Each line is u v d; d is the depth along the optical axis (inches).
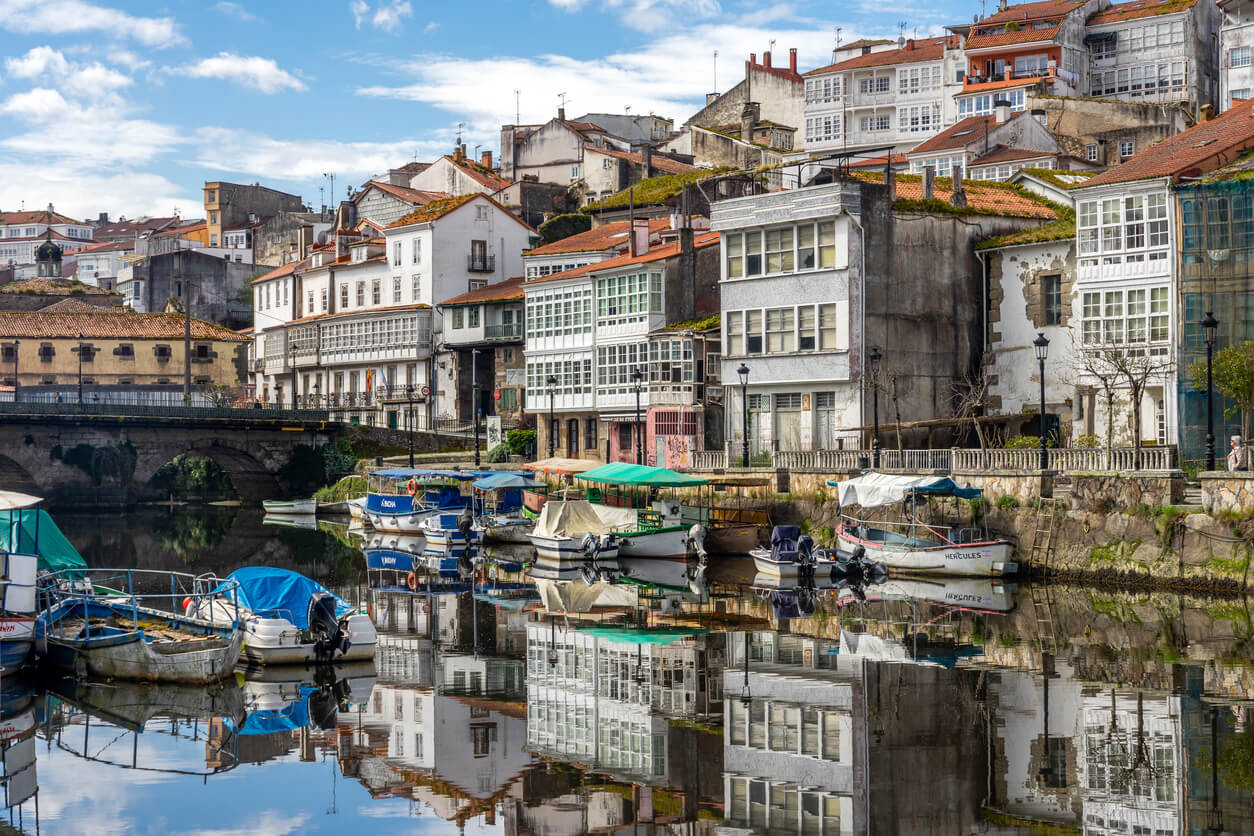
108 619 1348.4
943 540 1909.4
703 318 2785.4
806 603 1704.0
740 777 920.3
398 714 1111.6
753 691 1163.3
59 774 949.8
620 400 2866.6
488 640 1446.9
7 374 4082.2
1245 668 1204.5
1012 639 1381.6
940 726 1023.6
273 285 4667.8
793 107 4817.9
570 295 3026.6
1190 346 1991.9
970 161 3467.0
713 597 1791.3
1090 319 2126.0
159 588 1800.0
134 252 6791.3
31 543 1321.4
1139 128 3604.8
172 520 3088.1
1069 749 951.6
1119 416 2094.0
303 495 3513.8
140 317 4352.9
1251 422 1948.8
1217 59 4106.8
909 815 824.3
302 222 5438.0
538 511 2721.5
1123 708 1060.5
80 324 4227.4
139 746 1019.9
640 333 2812.5
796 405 2391.7
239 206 6441.9
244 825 842.2
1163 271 2033.7
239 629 1262.3
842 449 2285.9
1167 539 1683.1
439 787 912.9
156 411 3314.5
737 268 2477.9
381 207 4682.6
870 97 4431.6
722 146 4601.4
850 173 2556.6
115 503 3312.0
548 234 4133.9
